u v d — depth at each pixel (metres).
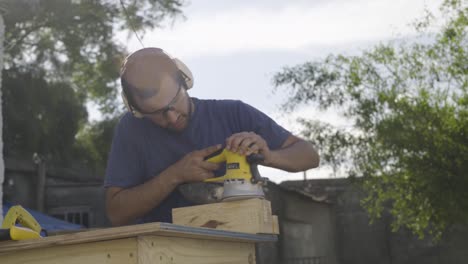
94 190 15.98
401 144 13.04
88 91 14.89
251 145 2.33
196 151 2.41
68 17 12.58
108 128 14.97
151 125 2.66
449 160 12.95
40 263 1.82
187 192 2.55
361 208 19.52
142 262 1.72
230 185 2.30
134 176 2.65
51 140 14.15
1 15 8.20
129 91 2.43
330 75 13.98
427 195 13.33
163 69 2.44
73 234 1.75
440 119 13.00
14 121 13.30
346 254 19.42
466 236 18.23
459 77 12.85
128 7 12.20
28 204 15.21
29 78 13.32
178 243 1.88
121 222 2.55
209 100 2.76
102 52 13.59
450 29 12.88
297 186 20.17
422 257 18.78
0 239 1.78
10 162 14.73
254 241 2.27
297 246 16.88
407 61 13.23
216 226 2.31
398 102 13.26
